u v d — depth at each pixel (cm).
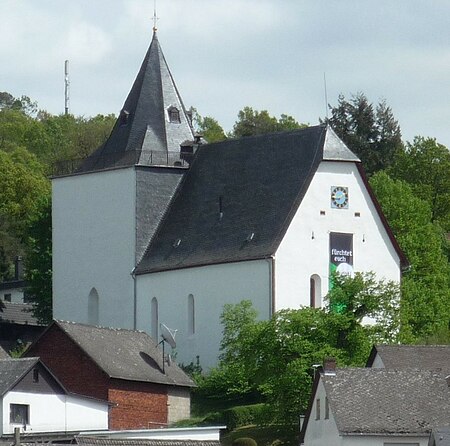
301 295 14925
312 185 15112
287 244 14912
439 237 17950
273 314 13625
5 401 12325
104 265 16325
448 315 15925
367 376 11069
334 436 10769
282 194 15262
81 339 13388
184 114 16662
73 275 16625
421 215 17425
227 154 16112
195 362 15338
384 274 15375
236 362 13638
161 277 15775
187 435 12331
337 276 13338
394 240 15438
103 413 13000
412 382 11025
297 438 12325
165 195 16238
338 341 12875
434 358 12319
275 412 12506
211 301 15288
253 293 14925
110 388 13150
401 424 10662
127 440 10756
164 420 13500
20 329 17938
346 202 15238
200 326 15350
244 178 15762
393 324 13250
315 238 15050
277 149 15662
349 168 15288
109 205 16325
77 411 12781
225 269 15175
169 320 15650
